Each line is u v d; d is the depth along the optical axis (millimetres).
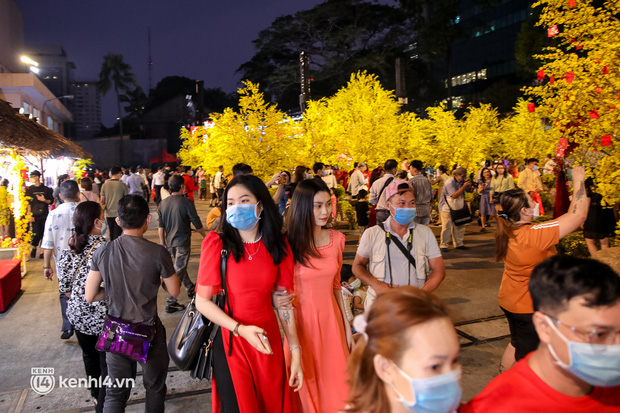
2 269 7336
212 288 2764
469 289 7320
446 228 10367
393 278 3455
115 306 3189
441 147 23328
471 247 10836
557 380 1400
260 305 2793
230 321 2670
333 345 3076
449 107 45844
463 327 5664
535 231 3438
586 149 6500
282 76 49781
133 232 3309
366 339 1331
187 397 4227
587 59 6074
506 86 43969
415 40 49844
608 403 1407
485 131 26828
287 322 2906
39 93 38125
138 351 3139
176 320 6266
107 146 57188
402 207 3406
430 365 1223
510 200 3561
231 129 18109
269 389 2777
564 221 3408
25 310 6891
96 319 3684
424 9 47562
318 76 49531
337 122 21328
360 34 48562
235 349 2752
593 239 6547
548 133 7039
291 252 2953
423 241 3490
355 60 47906
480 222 15016
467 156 23047
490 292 7141
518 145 24875
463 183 10344
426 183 8242
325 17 50156
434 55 49406
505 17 58812
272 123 18172
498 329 5590
